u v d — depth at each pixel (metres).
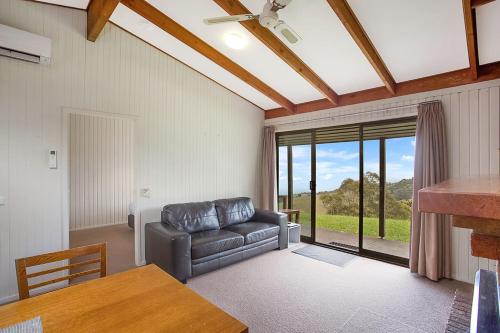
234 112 4.98
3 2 2.64
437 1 2.31
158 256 3.23
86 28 3.18
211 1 2.81
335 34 2.94
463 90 3.16
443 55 2.98
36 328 1.03
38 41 2.70
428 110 3.30
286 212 4.82
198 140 4.40
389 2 2.38
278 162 5.45
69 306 1.19
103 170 5.91
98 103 3.29
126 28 3.48
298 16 2.74
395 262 3.76
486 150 3.00
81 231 5.41
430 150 3.25
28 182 2.81
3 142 2.67
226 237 3.52
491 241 0.39
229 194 4.91
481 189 0.37
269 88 4.48
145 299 1.26
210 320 1.11
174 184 4.09
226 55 3.71
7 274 2.69
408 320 2.36
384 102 3.82
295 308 2.56
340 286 3.02
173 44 3.66
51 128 2.94
